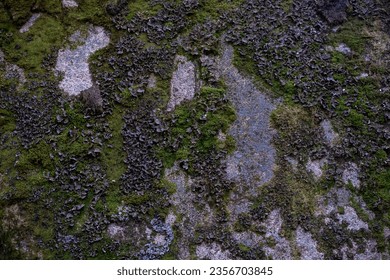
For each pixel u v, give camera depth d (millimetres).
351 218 1382
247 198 1382
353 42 1562
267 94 1480
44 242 1312
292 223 1366
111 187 1358
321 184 1406
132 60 1480
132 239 1330
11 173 1359
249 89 1483
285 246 1349
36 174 1359
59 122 1399
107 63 1481
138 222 1343
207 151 1409
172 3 1549
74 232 1319
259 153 1425
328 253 1350
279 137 1439
